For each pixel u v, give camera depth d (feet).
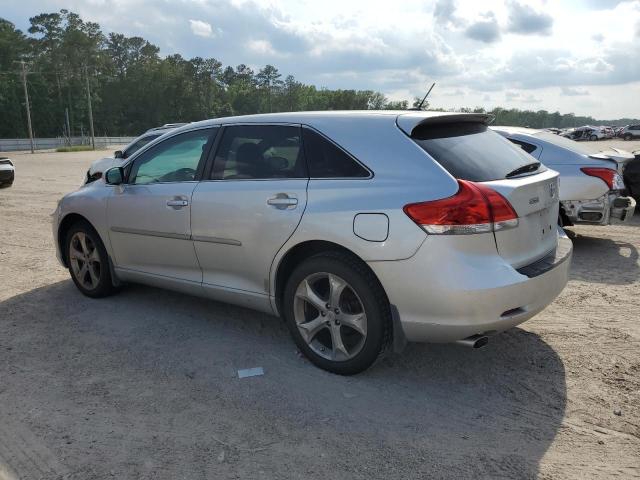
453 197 10.59
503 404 11.16
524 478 8.88
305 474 9.02
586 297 17.65
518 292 10.82
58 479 8.95
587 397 11.38
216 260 14.14
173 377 12.44
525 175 12.23
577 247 24.76
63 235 18.67
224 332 15.01
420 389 11.80
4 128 359.46
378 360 12.00
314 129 12.69
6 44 387.14
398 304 11.17
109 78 414.82
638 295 17.78
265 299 13.41
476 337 11.07
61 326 15.57
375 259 11.14
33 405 11.25
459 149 11.86
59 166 101.55
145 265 16.16
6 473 9.13
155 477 8.98
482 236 10.63
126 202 15.99
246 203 13.19
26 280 20.20
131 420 10.68
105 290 17.62
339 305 12.10
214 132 14.58
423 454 9.52
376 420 10.61
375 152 11.75
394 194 11.10
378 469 9.12
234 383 12.12
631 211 23.30
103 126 414.00
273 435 10.14
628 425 10.35
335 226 11.62
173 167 15.30
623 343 13.98
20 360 13.38
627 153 26.37
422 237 10.65
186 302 17.42
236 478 8.95
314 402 11.28
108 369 12.86
